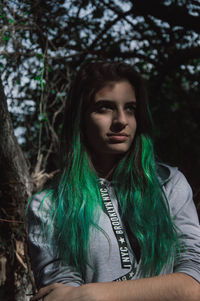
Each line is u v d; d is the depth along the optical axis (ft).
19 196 8.24
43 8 10.50
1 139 7.97
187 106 14.96
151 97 13.92
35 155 10.25
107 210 3.87
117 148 3.97
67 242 3.70
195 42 13.08
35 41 10.41
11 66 9.59
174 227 3.82
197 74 14.05
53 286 3.50
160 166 4.30
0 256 8.21
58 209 3.86
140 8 13.70
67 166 4.13
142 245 3.69
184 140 14.49
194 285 3.37
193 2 13.98
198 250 3.67
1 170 8.16
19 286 8.22
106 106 4.02
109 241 3.67
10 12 9.37
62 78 11.14
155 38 13.64
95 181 4.00
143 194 3.94
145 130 4.25
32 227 3.95
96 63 4.18
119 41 12.87
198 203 7.02
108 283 3.38
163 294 3.31
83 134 4.18
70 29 11.75
